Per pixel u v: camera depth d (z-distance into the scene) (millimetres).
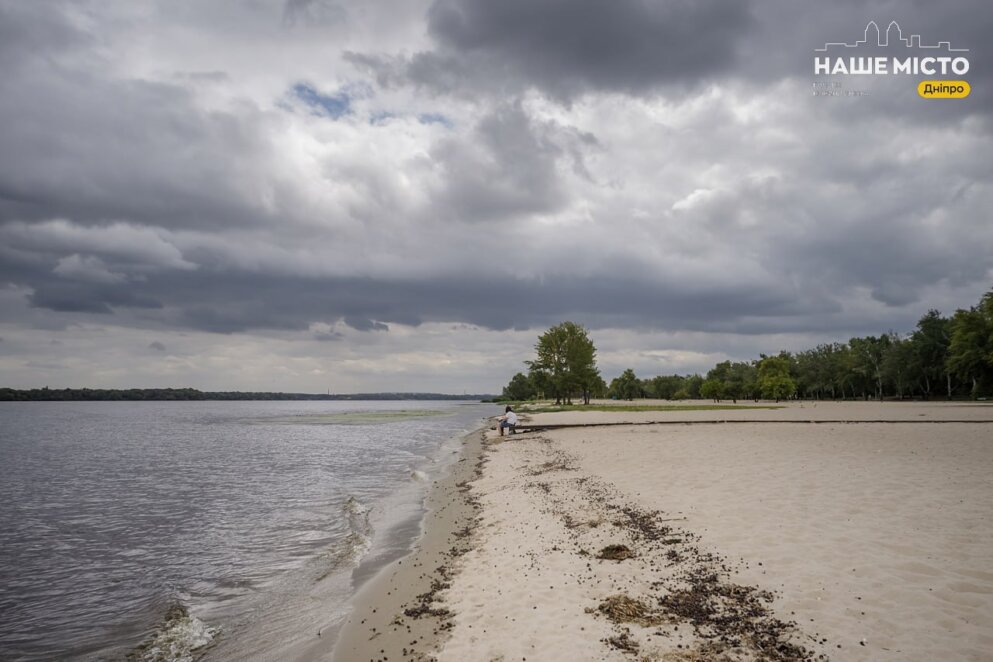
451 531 13367
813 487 13758
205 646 8070
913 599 7086
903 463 17469
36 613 9734
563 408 81062
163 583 11070
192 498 20688
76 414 126375
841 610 6938
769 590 7684
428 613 8250
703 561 9000
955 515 10805
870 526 10203
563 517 12828
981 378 77000
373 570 10930
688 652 6250
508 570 9641
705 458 19875
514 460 24750
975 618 6531
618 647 6484
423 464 28016
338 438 47375
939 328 97750
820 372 121438
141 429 67438
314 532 14789
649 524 11383
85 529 16141
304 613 9000
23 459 35000
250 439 48562
